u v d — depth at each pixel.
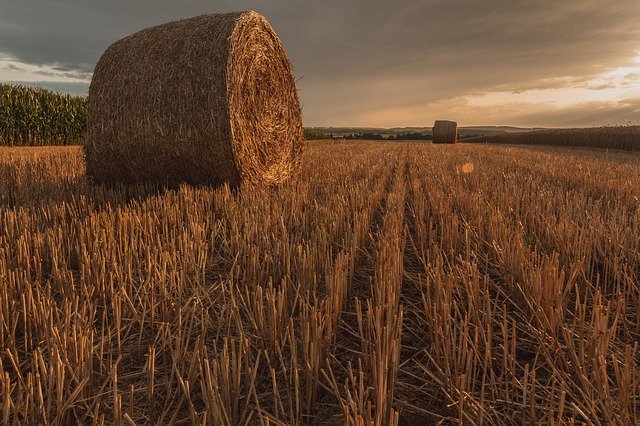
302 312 2.39
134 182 6.49
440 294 2.64
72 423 1.85
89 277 2.98
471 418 1.84
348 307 2.96
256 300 2.57
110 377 2.02
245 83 6.16
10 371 2.22
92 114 6.39
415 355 2.34
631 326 2.70
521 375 2.21
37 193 5.66
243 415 1.79
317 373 1.97
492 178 8.25
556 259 3.07
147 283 2.88
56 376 1.88
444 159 13.08
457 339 2.48
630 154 20.59
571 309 2.87
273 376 1.80
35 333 2.52
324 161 11.26
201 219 4.56
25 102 16.61
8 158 9.17
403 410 1.97
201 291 3.06
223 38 5.77
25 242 3.36
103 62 6.36
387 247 3.37
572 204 5.30
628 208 5.50
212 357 2.28
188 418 1.88
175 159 6.06
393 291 2.58
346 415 1.53
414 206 5.79
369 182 7.50
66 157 9.66
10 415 1.85
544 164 11.48
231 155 5.86
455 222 4.05
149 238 3.83
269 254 3.49
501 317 2.74
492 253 3.78
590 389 1.91
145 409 1.96
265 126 6.79
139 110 6.05
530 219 4.81
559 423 1.59
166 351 2.37
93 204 5.07
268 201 5.28
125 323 2.65
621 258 3.44
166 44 6.04
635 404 1.80
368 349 2.30
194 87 5.79
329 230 4.04
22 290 2.82
